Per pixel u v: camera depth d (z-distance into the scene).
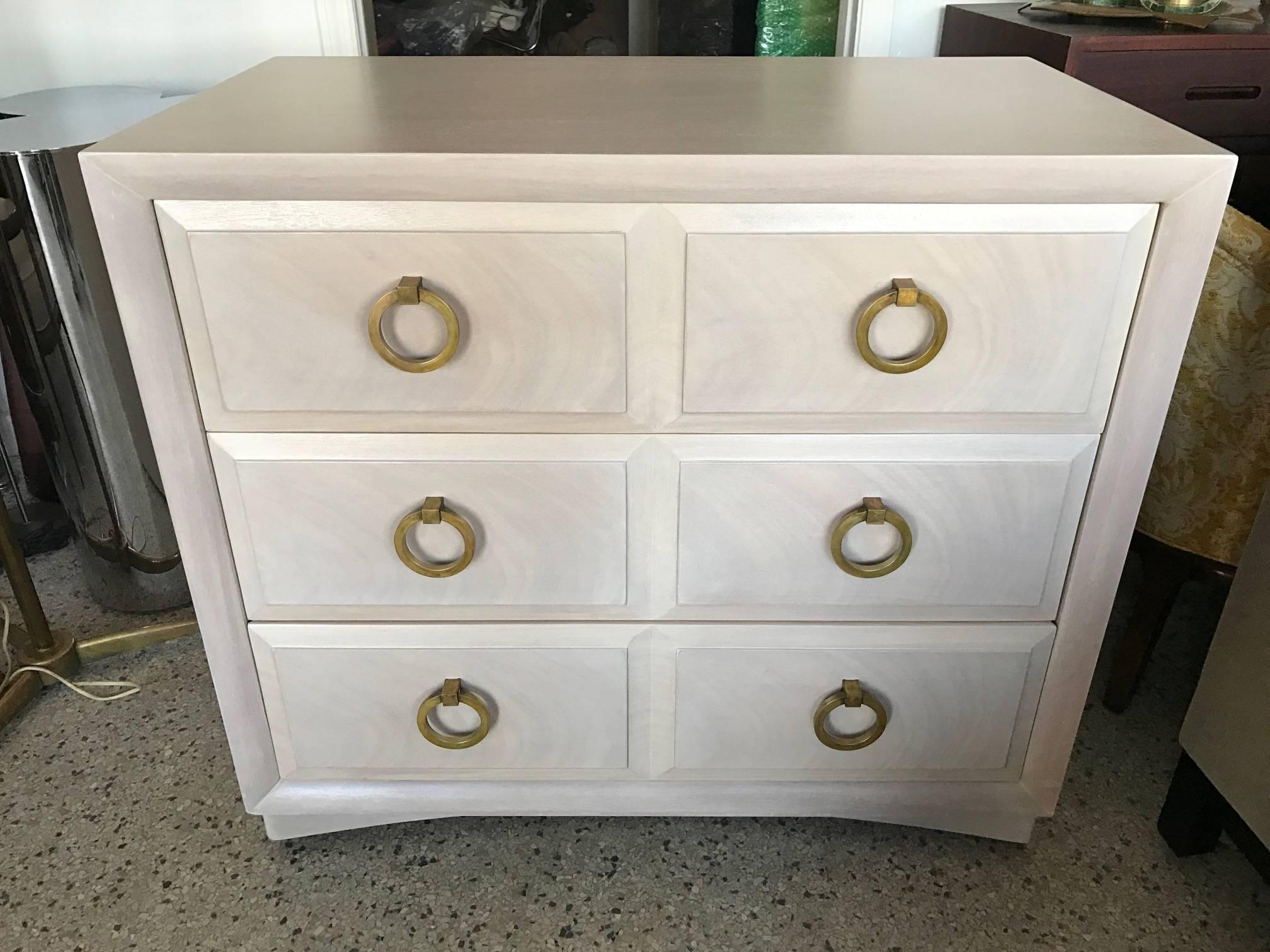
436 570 0.81
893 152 0.67
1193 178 0.67
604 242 0.70
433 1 1.43
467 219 0.69
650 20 1.49
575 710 0.91
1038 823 1.03
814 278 0.71
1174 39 1.10
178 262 0.70
